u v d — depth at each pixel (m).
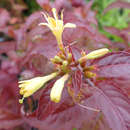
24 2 0.28
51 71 0.10
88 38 0.11
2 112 0.10
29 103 0.11
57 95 0.06
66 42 0.08
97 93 0.07
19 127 0.11
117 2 0.12
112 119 0.07
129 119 0.07
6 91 0.11
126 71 0.07
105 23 0.24
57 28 0.07
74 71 0.07
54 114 0.08
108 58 0.07
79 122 0.08
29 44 0.12
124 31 0.13
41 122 0.08
